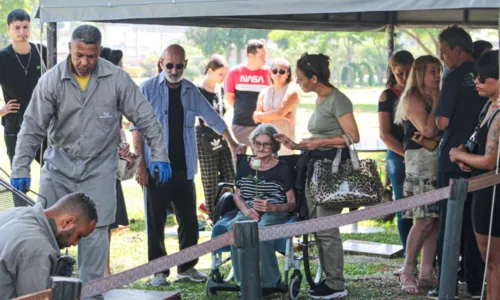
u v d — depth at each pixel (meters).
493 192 4.87
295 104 9.27
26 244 3.61
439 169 5.71
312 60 6.00
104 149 5.36
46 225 3.79
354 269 7.24
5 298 3.60
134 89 5.42
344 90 42.88
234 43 43.41
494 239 5.03
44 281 3.62
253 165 6.19
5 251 3.59
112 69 5.34
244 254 3.39
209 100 8.34
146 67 45.69
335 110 5.98
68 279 2.81
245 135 9.70
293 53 38.78
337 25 9.50
